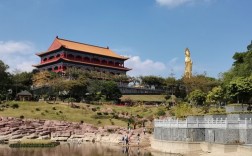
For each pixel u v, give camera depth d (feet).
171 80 645.10
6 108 455.22
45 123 409.69
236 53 466.70
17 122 398.42
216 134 226.79
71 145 330.54
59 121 417.69
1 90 540.52
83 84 570.46
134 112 496.64
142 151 274.57
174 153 247.50
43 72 632.38
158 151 265.34
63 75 646.33
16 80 612.70
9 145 314.14
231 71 451.53
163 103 590.55
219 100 445.78
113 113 476.54
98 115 462.60
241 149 205.05
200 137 240.12
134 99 625.82
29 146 311.27
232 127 217.36
